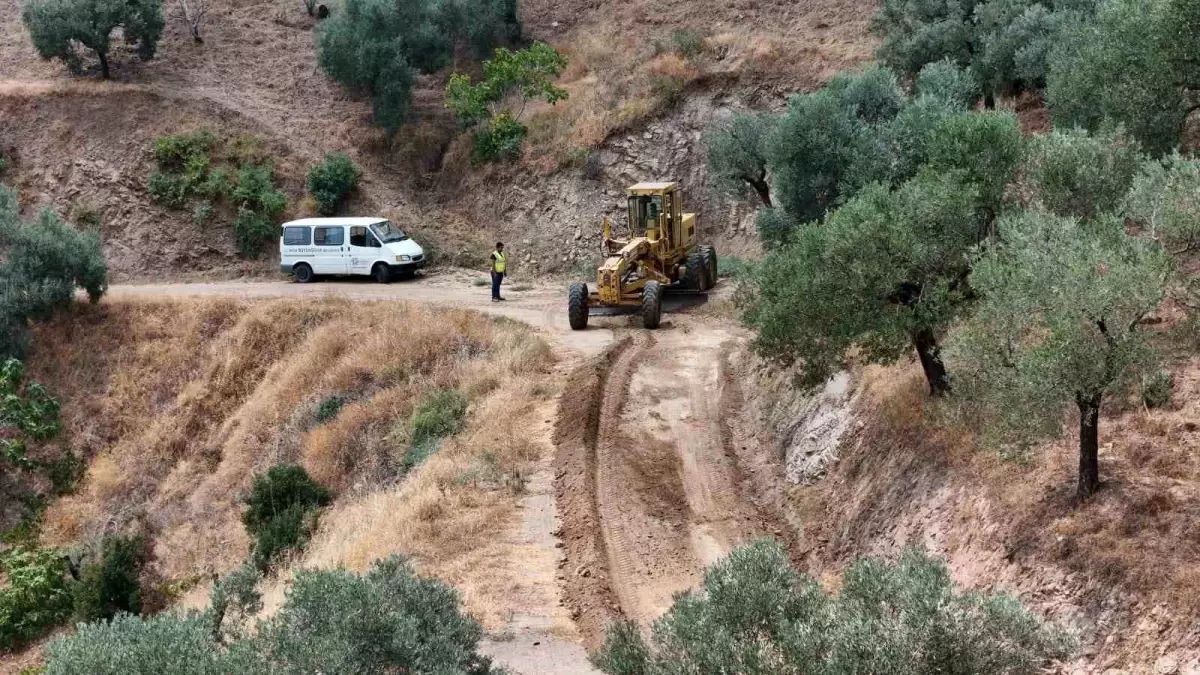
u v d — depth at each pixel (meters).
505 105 38.69
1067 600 10.15
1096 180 13.92
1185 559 9.65
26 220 35.50
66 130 37.59
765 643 8.02
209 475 25.16
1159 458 11.23
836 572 13.90
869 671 7.32
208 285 33.31
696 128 34.81
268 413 25.39
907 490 13.69
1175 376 12.45
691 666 7.81
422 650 8.82
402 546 14.59
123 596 20.41
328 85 41.28
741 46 36.22
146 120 37.69
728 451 18.42
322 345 26.59
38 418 26.98
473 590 13.12
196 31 43.50
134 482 26.14
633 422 19.30
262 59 42.94
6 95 38.62
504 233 35.41
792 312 14.30
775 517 16.19
